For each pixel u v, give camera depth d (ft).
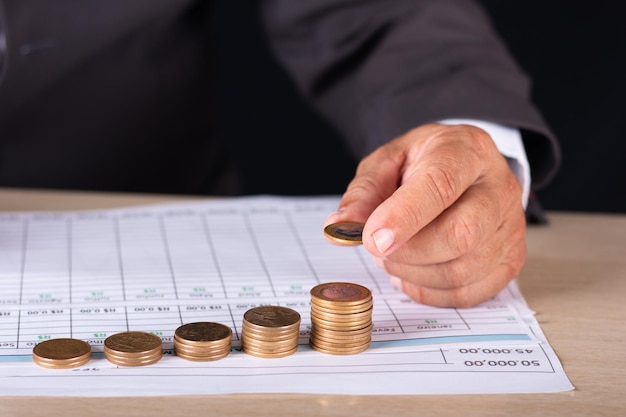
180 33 5.82
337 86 5.24
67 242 3.88
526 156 4.27
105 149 5.88
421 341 2.87
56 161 5.81
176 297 3.23
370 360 2.71
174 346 2.72
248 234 4.07
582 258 3.94
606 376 2.70
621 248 4.13
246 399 2.44
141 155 6.00
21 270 3.49
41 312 3.05
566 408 2.48
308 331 2.92
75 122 5.74
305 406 2.42
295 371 2.61
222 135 6.37
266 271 3.56
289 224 4.25
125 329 2.91
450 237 2.98
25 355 2.68
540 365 2.73
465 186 3.01
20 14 5.37
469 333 2.95
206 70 6.00
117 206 4.59
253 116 8.19
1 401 2.38
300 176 8.29
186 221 4.25
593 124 7.91
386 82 4.74
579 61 7.80
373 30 5.00
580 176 8.00
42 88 5.56
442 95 4.30
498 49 4.76
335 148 8.16
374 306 3.19
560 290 3.51
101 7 5.55
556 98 7.91
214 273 3.51
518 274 3.56
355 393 2.50
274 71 8.04
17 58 5.41
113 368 2.60
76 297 3.21
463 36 4.80
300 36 5.35
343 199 3.15
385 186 3.21
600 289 3.54
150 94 5.84
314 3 5.19
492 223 3.05
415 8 4.97
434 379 2.60
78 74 5.62
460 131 3.22
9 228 4.06
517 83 4.53
